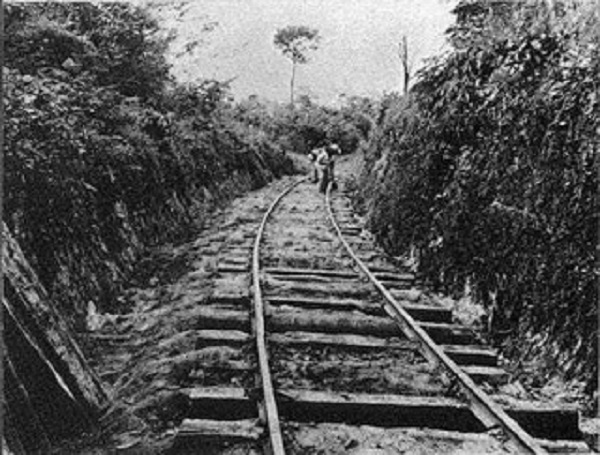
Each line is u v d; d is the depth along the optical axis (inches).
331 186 807.1
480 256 298.0
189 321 266.4
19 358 172.7
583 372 214.7
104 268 309.3
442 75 367.6
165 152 488.4
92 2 439.2
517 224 272.5
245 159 870.4
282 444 148.9
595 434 185.5
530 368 234.7
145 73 488.1
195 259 387.9
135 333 268.2
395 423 182.1
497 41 324.2
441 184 360.2
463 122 338.3
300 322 255.1
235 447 161.2
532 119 275.6
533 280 255.3
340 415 181.9
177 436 164.1
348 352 232.2
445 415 183.3
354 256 378.6
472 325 278.7
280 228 500.7
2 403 156.9
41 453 167.9
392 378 205.9
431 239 353.1
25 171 257.9
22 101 280.7
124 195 372.5
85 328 261.3
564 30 280.2
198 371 207.9
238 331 244.8
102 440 179.5
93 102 363.9
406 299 307.1
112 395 208.2
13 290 181.2
